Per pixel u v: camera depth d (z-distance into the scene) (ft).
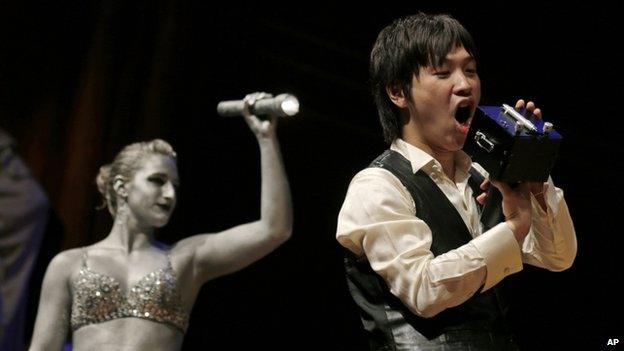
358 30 48.26
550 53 48.57
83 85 41.98
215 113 44.78
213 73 44.68
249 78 46.21
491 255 14.82
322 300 46.98
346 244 16.29
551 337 47.16
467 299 15.43
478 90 16.60
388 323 15.81
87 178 41.06
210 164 44.73
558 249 16.72
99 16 42.57
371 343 16.22
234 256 26.32
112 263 25.81
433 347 15.33
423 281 14.84
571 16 48.03
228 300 45.80
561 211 16.76
